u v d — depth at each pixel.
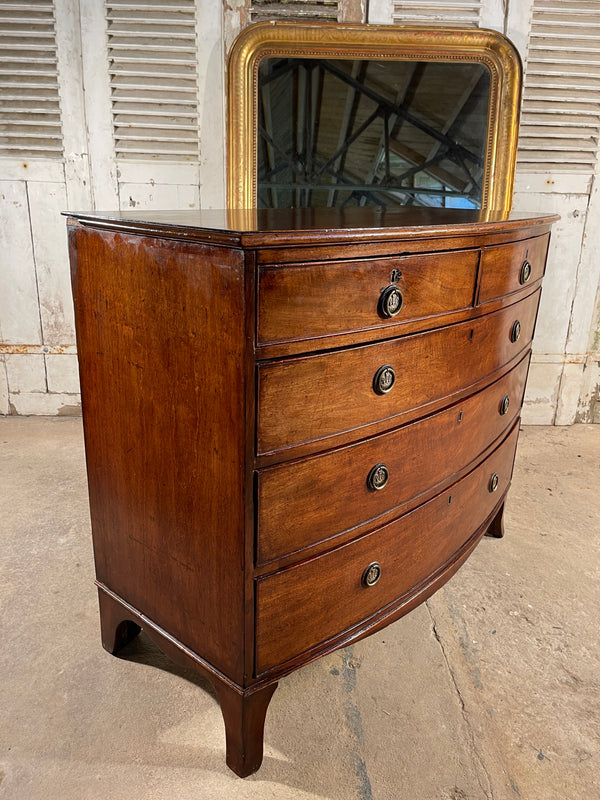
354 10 2.58
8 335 3.00
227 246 0.97
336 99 2.63
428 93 2.66
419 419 1.36
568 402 3.17
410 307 1.24
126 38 2.60
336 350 1.12
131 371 1.24
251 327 0.99
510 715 1.42
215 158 2.75
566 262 2.96
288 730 1.37
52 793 1.20
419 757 1.31
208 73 2.63
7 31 2.61
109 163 2.77
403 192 2.78
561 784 1.26
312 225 1.18
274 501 1.11
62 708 1.40
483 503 1.79
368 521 1.30
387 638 1.67
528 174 2.85
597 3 2.64
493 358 1.60
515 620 1.75
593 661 1.60
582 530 2.23
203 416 1.10
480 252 1.39
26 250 2.89
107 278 1.24
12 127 2.76
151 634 1.40
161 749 1.31
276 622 1.19
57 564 1.93
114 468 1.36
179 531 1.23
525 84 2.72
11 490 2.38
